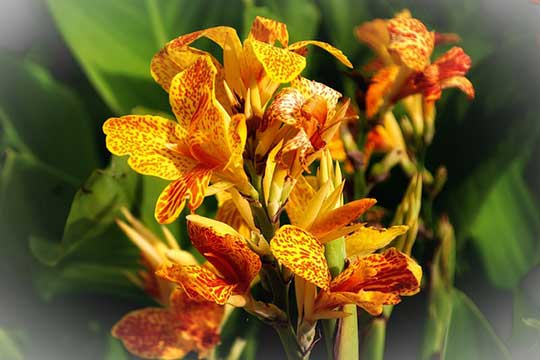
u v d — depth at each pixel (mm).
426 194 1309
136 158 1050
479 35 1455
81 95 1459
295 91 1036
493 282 1403
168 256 1136
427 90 1293
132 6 1409
